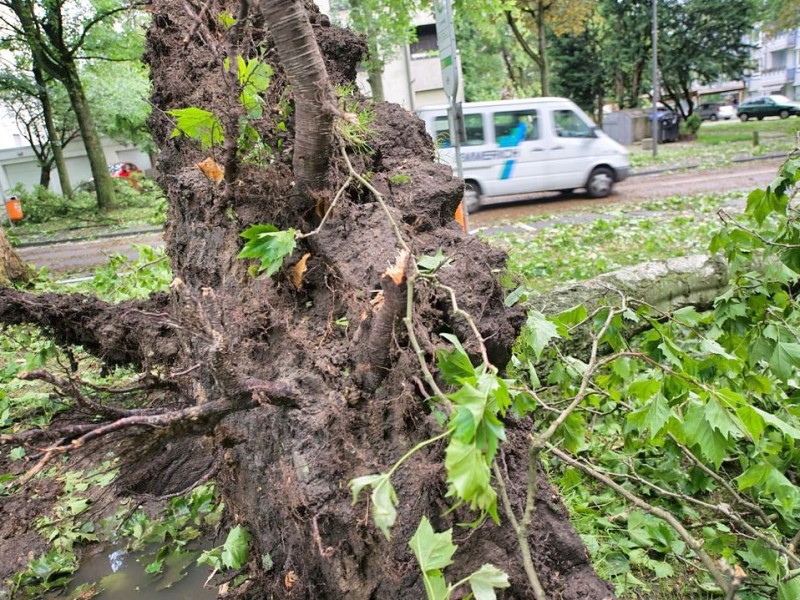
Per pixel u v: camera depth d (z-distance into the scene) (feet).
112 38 54.54
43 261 37.60
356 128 7.68
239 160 7.50
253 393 5.63
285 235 6.51
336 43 9.73
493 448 4.05
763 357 8.70
